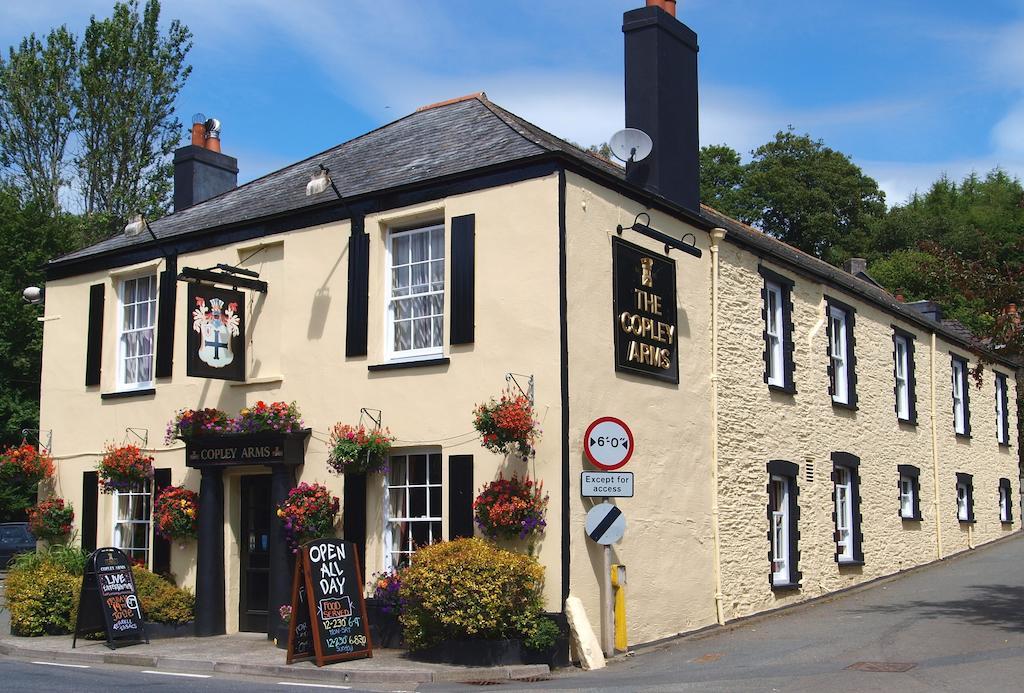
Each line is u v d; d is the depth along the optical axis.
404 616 11.98
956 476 24.78
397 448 13.22
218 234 15.68
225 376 14.51
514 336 12.38
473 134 14.42
